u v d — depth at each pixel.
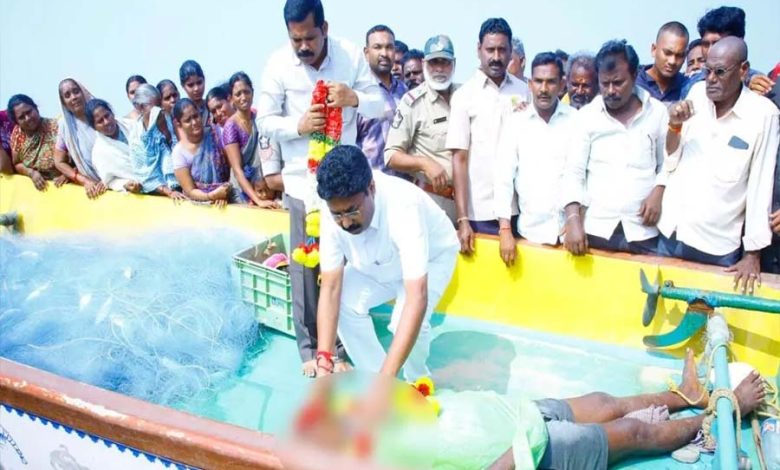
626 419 3.00
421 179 4.64
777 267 3.80
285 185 4.08
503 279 4.25
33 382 2.91
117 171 5.52
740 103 3.53
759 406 3.27
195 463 2.56
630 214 3.91
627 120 3.81
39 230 5.82
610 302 4.00
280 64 3.92
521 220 4.23
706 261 3.82
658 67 4.77
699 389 3.39
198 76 6.24
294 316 3.99
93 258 4.92
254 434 2.52
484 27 4.22
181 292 4.27
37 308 4.34
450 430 2.62
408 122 4.51
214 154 5.29
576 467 2.75
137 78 6.95
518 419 2.68
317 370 3.24
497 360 3.97
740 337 3.68
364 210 2.98
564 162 4.05
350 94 3.61
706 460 3.07
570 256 4.04
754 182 3.53
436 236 3.53
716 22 4.73
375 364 3.76
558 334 4.17
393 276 3.53
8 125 5.92
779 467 2.91
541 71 3.88
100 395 2.81
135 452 2.70
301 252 3.73
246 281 4.33
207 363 3.92
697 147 3.68
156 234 5.12
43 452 3.02
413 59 5.93
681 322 3.71
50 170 5.87
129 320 4.05
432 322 4.38
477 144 4.26
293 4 3.57
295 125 3.83
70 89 5.50
